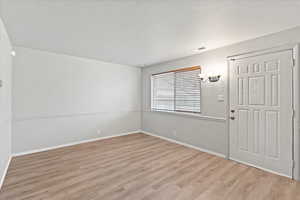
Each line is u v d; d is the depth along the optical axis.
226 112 3.02
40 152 3.33
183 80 3.96
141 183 2.15
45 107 3.45
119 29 2.32
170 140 4.28
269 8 1.74
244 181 2.21
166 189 2.01
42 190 1.96
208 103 3.35
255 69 2.61
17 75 3.09
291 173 2.26
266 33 2.41
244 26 2.19
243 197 1.85
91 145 3.86
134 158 3.05
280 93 2.35
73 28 2.29
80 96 3.98
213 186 2.08
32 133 3.29
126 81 4.92
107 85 4.50
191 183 2.16
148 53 3.55
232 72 2.93
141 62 4.51
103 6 1.73
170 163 2.82
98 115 4.34
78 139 3.97
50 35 2.55
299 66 2.16
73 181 2.19
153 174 2.41
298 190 1.98
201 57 3.48
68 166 2.67
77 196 1.86
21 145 3.15
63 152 3.35
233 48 2.91
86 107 4.10
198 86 3.60
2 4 1.66
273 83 2.42
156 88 4.79
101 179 2.25
